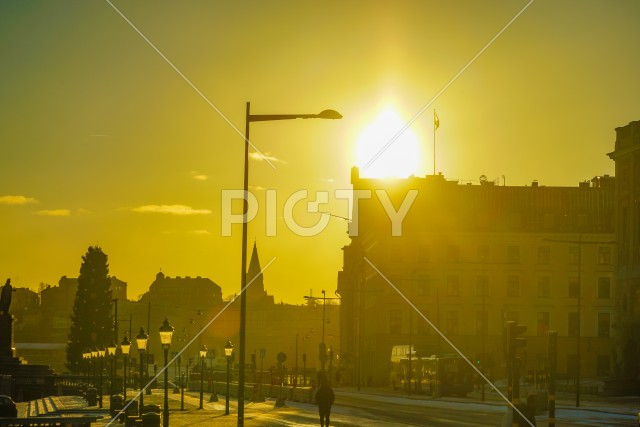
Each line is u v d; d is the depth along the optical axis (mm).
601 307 135250
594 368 133750
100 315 165750
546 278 136625
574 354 134375
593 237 136000
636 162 101500
